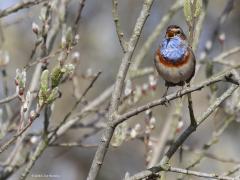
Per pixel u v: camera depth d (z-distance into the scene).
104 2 19.69
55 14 11.20
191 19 8.07
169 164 8.33
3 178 10.48
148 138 10.08
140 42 18.11
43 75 8.05
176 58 9.47
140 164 18.70
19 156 10.64
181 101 11.02
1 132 10.12
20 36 17.97
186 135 8.43
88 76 11.77
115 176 18.50
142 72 12.23
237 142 17.36
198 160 10.29
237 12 18.05
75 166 18.36
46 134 9.51
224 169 15.21
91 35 19.42
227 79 7.61
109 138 8.12
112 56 19.25
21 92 8.42
